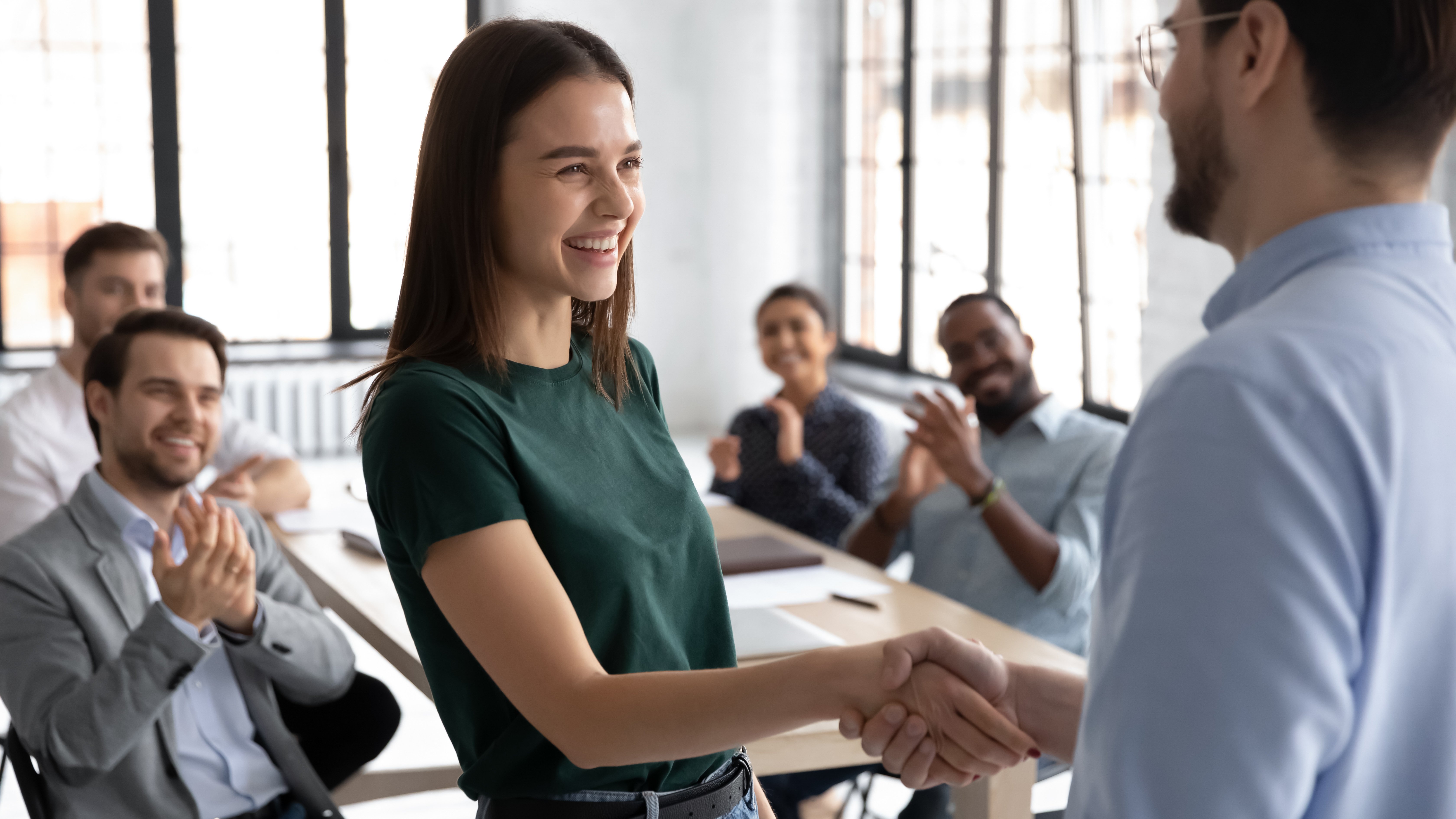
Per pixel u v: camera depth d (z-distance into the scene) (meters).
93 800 1.91
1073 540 2.70
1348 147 0.77
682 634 1.21
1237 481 0.70
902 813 2.54
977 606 2.76
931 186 7.04
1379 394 0.72
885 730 1.02
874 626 2.22
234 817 2.06
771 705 0.98
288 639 2.04
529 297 1.15
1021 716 1.05
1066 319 5.86
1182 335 4.12
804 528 3.53
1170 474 0.72
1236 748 0.68
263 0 7.44
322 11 7.53
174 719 2.04
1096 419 2.85
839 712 1.01
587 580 1.10
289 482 3.19
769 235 8.09
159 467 2.06
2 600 1.93
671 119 8.12
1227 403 0.72
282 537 2.92
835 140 8.04
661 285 8.27
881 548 2.93
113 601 1.99
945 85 6.85
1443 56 0.75
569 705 0.96
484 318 1.09
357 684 2.23
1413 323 0.76
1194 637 0.69
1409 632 0.75
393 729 2.25
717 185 8.11
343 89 7.62
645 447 1.23
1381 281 0.77
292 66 7.53
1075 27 5.10
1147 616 0.71
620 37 7.99
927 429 2.63
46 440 2.99
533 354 1.16
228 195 7.52
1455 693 0.77
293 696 2.13
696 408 8.43
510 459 1.06
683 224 8.25
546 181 1.07
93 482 2.06
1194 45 0.83
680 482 1.23
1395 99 0.76
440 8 7.71
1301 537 0.69
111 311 3.04
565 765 1.10
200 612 1.85
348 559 2.71
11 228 7.17
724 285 8.16
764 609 2.28
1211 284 3.99
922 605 2.36
